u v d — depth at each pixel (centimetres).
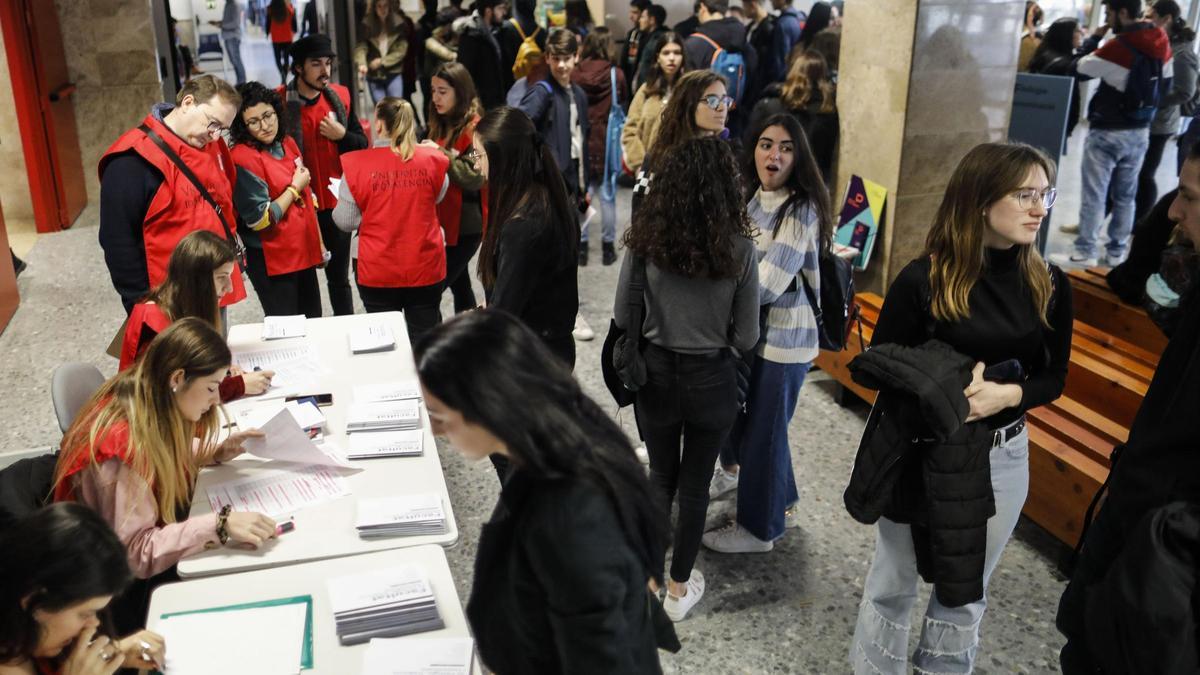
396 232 395
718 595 318
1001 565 333
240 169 394
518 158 277
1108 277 393
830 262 306
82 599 157
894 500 224
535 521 131
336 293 491
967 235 209
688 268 250
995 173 204
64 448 216
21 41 664
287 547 214
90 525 162
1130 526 181
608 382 286
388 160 389
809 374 496
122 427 213
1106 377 358
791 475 350
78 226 728
